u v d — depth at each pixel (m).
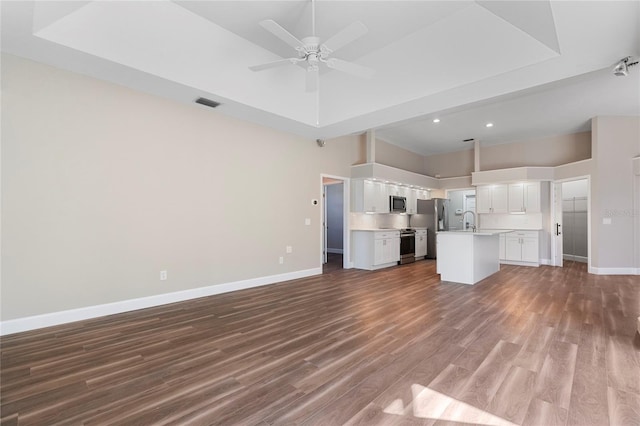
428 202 8.36
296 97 4.46
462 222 8.79
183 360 2.38
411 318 3.35
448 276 5.27
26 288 2.94
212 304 3.88
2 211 2.83
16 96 2.89
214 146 4.38
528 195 7.27
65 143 3.16
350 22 3.29
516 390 1.95
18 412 1.76
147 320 3.28
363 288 4.76
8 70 2.85
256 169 4.91
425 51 3.52
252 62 3.82
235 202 4.63
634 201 5.86
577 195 7.91
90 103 3.31
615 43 2.63
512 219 7.70
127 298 3.58
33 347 2.60
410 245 7.59
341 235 9.08
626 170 5.87
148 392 1.96
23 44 2.60
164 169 3.88
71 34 2.63
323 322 3.23
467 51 3.25
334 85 4.48
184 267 4.06
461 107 3.96
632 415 1.69
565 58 2.83
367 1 2.97
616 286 4.86
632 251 5.89
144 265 3.71
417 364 2.31
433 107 3.96
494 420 1.67
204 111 4.27
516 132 6.92
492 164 8.11
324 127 4.85
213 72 3.51
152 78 3.17
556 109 5.50
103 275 3.40
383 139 7.58
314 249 5.88
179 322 3.22
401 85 3.78
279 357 2.44
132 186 3.61
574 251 7.95
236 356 2.45
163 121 3.87
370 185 6.82
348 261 6.66
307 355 2.47
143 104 3.70
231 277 4.57
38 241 3.00
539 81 3.26
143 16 2.96
